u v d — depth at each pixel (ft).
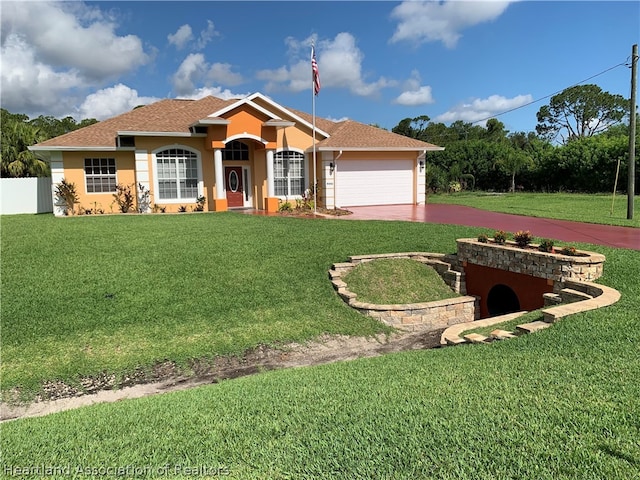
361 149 80.18
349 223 57.11
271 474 10.37
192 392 18.10
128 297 31.60
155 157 73.36
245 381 19.24
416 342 29.63
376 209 78.33
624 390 13.87
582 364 16.48
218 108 81.92
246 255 40.93
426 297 35.55
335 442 11.66
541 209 72.84
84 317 28.60
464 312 34.30
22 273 34.81
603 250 35.42
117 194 74.43
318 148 77.20
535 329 21.85
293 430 12.66
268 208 76.18
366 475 10.03
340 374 18.43
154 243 44.37
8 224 57.26
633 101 57.36
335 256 40.96
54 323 27.66
